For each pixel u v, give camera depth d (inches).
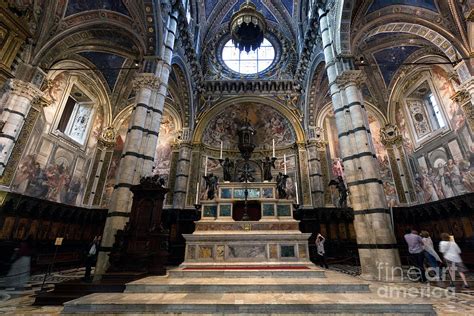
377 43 588.1
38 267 458.3
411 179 657.0
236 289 223.9
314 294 214.4
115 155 741.9
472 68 462.3
